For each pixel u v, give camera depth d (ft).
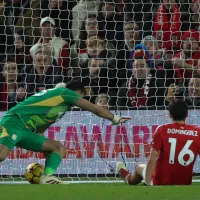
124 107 118.11
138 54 125.29
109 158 116.57
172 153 85.56
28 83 123.44
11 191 73.15
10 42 132.87
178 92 123.24
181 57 128.98
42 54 124.47
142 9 138.51
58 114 89.81
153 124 117.60
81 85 91.40
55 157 89.25
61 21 138.00
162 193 71.00
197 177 114.83
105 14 135.95
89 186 79.05
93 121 116.57
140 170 90.12
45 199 66.80
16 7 134.82
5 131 88.48
